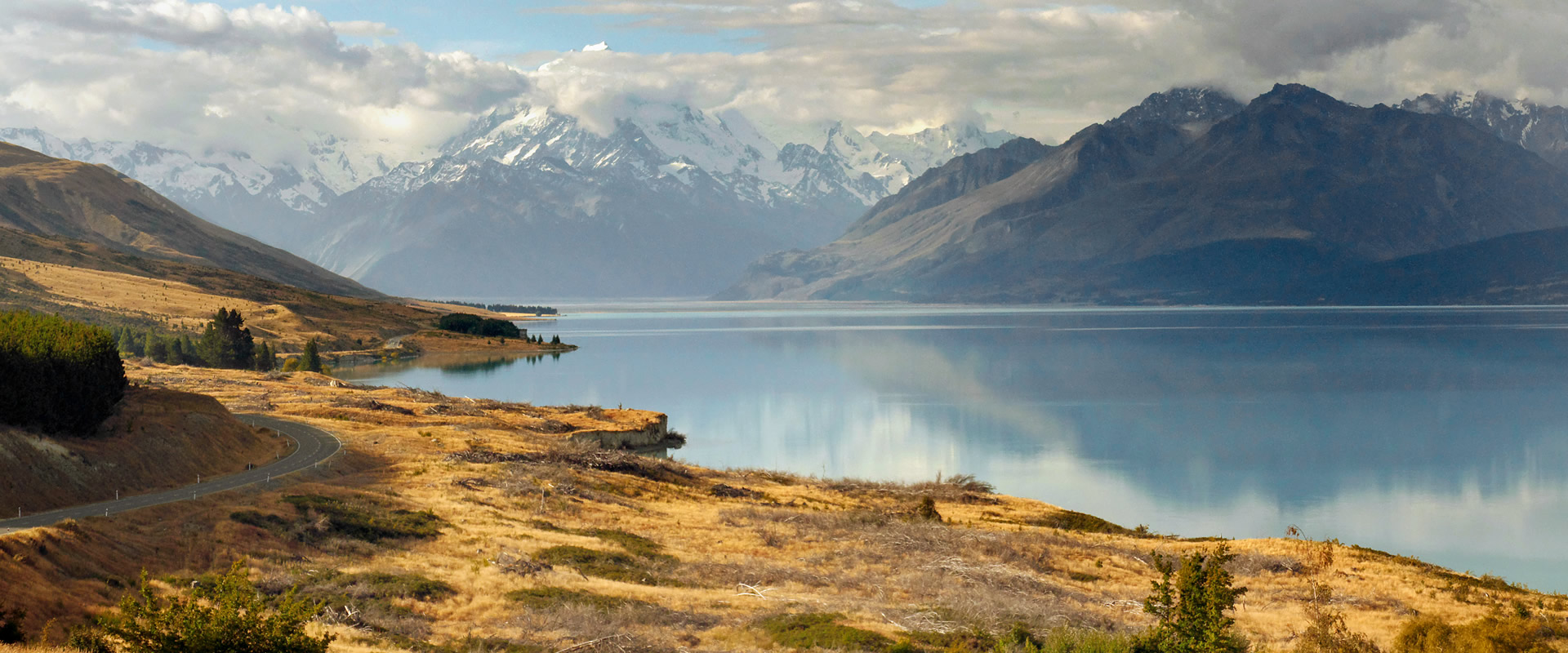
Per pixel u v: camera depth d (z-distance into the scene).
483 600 47.66
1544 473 157.50
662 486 90.50
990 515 89.62
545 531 64.56
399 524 61.34
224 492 62.06
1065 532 80.81
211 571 47.47
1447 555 110.56
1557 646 43.22
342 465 78.56
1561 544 115.25
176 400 83.44
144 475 65.31
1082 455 165.38
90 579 42.78
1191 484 145.25
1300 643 44.62
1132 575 64.19
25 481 54.62
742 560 61.88
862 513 79.31
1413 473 155.75
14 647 33.78
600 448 109.62
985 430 188.38
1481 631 43.62
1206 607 36.78
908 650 41.66
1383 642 46.81
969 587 56.44
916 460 156.62
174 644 29.92
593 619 45.38
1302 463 163.25
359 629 42.16
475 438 102.00
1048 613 49.28
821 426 189.88
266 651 30.25
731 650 42.19
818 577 57.56
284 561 50.94
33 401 62.00
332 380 171.88
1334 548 75.56
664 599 50.09
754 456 153.50
